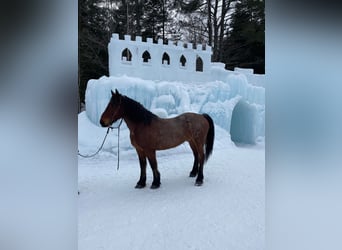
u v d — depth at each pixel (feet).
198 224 8.21
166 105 20.12
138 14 37.04
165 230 7.81
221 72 27.02
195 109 21.53
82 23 33.81
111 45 22.16
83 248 6.71
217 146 20.85
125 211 9.24
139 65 22.99
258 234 7.52
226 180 12.93
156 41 37.29
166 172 14.60
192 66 25.52
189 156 18.29
